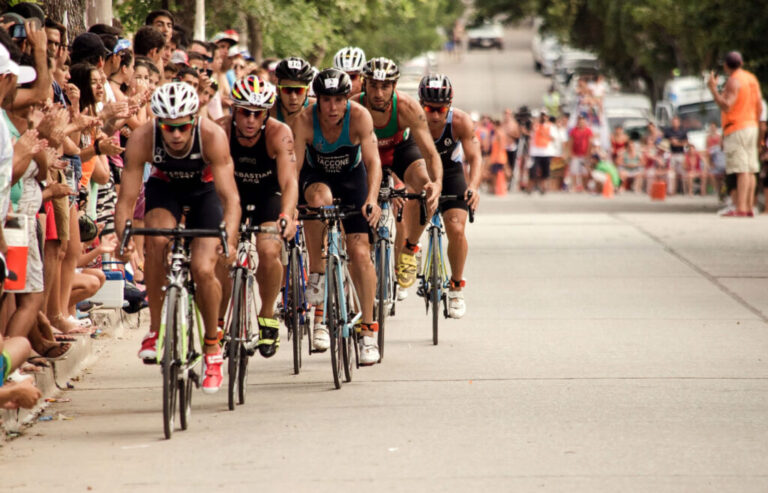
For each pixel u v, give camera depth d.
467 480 19.36
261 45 78.81
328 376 28.64
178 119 22.78
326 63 92.69
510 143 109.56
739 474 19.67
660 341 32.56
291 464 20.45
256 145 26.31
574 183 108.69
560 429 22.78
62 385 27.22
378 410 24.62
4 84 21.75
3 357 21.39
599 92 127.38
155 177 24.41
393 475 19.69
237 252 25.58
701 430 22.67
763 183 72.19
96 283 31.12
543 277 45.25
